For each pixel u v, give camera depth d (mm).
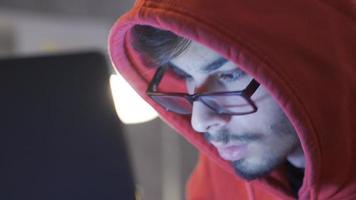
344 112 684
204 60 668
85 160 765
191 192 1035
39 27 1894
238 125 706
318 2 687
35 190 744
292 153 766
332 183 721
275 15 643
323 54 658
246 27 616
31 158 749
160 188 1750
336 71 668
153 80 796
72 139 766
